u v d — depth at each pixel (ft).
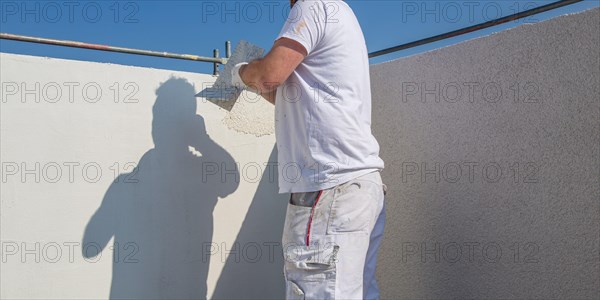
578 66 7.59
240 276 10.06
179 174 9.23
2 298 7.57
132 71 8.76
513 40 8.42
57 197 8.01
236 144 10.03
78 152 8.20
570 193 7.68
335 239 6.68
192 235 9.37
